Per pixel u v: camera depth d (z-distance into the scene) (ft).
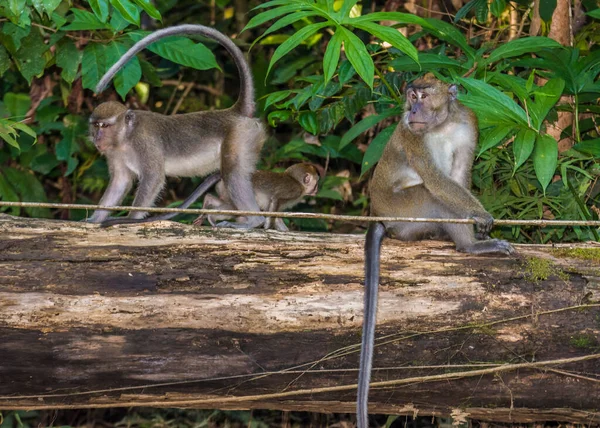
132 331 26.78
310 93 39.24
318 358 27.40
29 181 47.60
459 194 31.60
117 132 37.81
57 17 36.91
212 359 27.14
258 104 52.34
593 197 37.63
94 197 55.06
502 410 28.48
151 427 39.81
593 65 37.11
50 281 27.02
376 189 34.86
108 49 37.81
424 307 27.58
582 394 27.71
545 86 32.94
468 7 42.63
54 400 27.89
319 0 30.55
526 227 37.91
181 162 39.14
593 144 34.58
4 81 52.85
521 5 46.88
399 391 28.07
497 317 27.45
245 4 58.59
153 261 27.73
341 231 51.44
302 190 43.09
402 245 29.89
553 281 27.94
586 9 45.75
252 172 39.47
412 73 42.01
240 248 28.40
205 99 60.70
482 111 31.96
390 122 48.44
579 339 27.37
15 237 27.89
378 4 53.21
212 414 39.65
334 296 27.58
